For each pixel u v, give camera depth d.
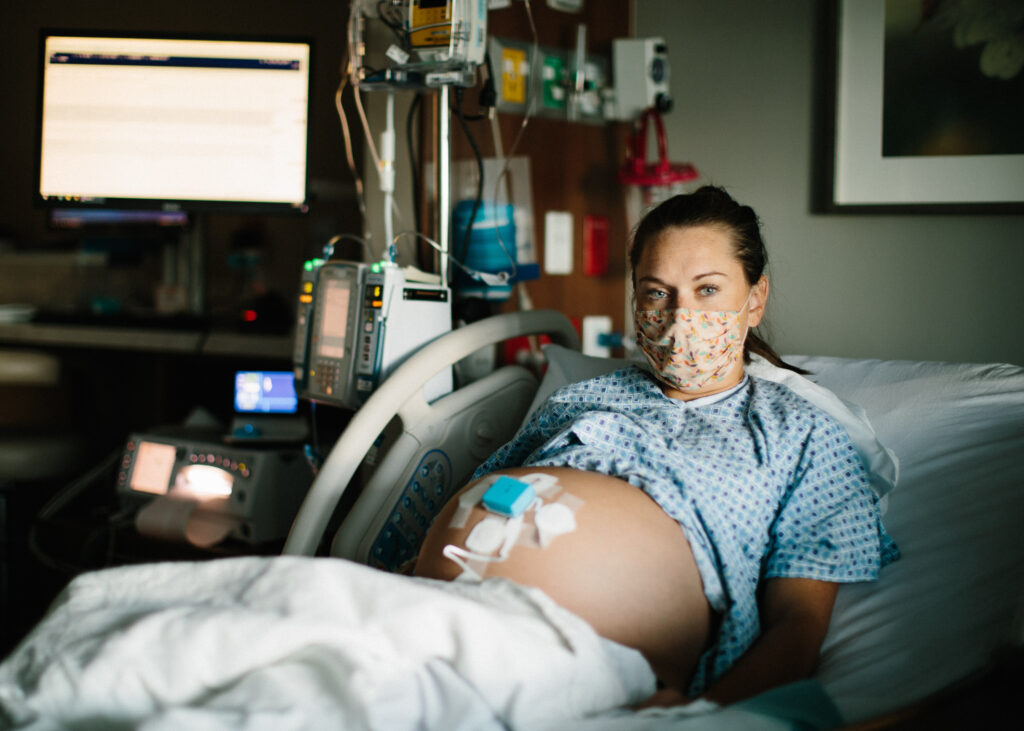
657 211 1.30
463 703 0.83
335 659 0.84
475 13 1.64
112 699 0.86
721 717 0.86
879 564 1.20
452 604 0.89
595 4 2.24
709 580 1.11
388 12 1.76
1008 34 1.87
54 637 0.94
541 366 2.13
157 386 2.84
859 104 2.03
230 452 1.83
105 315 2.62
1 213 3.72
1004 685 0.91
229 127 2.13
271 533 1.78
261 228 3.02
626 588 1.05
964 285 1.97
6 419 2.93
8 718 0.86
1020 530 1.22
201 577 1.00
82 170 2.19
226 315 2.86
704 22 2.25
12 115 3.69
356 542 1.47
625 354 2.36
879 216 2.05
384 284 1.60
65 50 2.17
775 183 2.17
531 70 2.08
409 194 1.92
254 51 2.10
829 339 2.13
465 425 1.65
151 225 2.73
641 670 0.97
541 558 1.05
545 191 2.14
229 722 0.76
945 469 1.38
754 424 1.25
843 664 1.10
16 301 3.21
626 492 1.14
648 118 2.16
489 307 1.88
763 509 1.18
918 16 1.95
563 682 0.88
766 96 2.17
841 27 2.03
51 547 2.23
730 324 1.25
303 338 1.73
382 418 1.47
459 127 1.93
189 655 0.85
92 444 2.45
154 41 2.13
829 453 1.22
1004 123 1.89
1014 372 1.51
